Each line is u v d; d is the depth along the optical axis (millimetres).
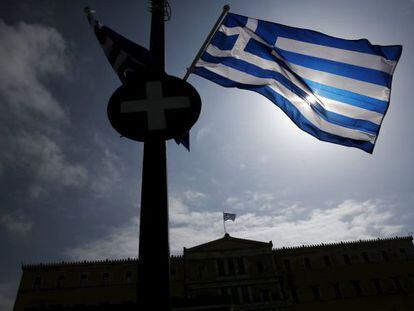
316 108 5816
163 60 3703
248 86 5996
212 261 45750
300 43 6109
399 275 45938
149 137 3189
